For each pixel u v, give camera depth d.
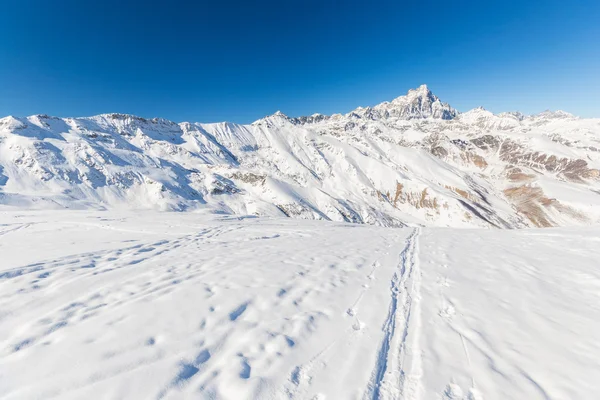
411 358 4.55
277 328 5.37
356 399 3.64
